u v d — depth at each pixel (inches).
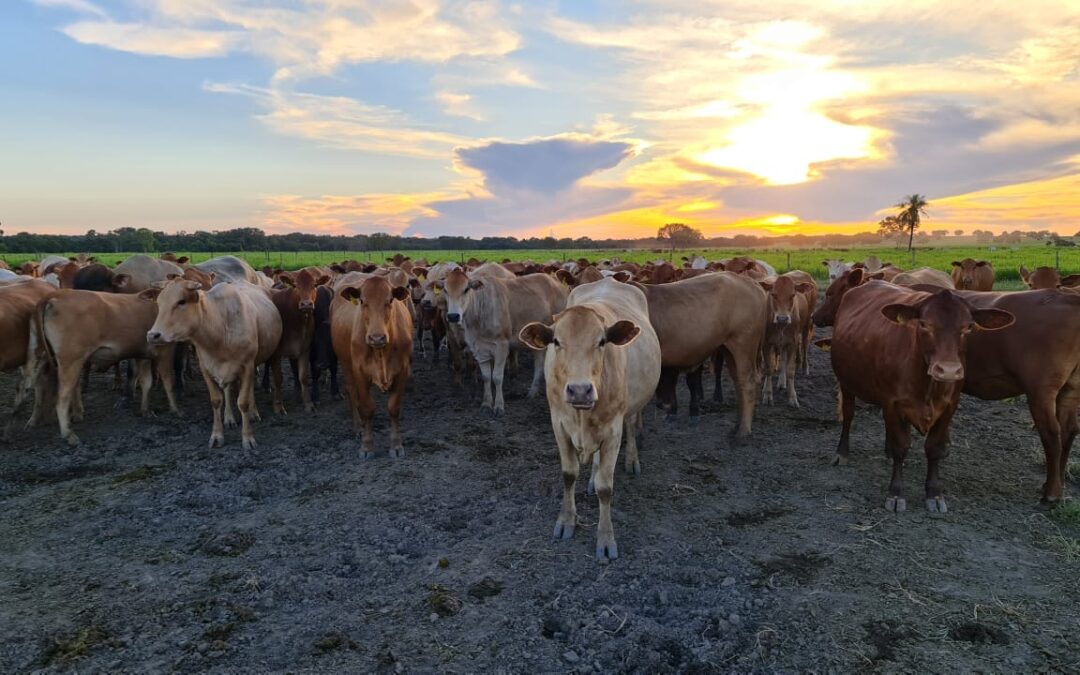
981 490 250.5
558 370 197.8
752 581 188.4
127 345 339.6
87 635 163.6
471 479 271.9
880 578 188.4
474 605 178.5
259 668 152.9
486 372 389.7
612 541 204.8
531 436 331.3
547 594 184.1
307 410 386.0
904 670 149.8
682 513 235.9
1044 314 225.0
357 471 283.0
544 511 239.6
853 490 253.8
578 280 468.8
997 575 189.2
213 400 314.8
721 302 313.3
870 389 246.7
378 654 158.2
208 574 195.5
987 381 243.1
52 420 355.9
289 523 231.1
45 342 315.6
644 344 241.3
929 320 204.4
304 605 179.8
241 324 313.1
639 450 304.0
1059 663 151.4
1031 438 312.2
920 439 311.9
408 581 192.1
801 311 439.8
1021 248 3122.5
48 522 232.1
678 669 152.9
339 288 346.0
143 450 311.9
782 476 269.9
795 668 151.3
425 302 458.6
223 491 259.6
